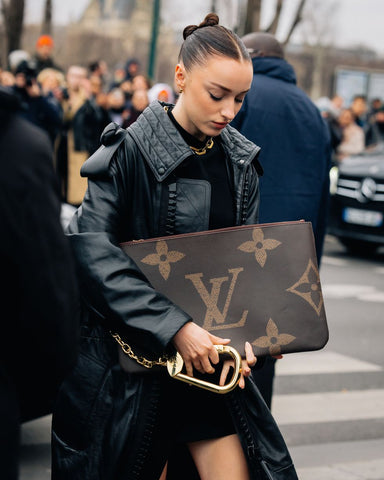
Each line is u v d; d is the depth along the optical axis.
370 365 5.64
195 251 2.09
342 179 10.42
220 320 2.08
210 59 2.02
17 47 23.52
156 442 2.08
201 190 2.13
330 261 10.27
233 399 2.09
